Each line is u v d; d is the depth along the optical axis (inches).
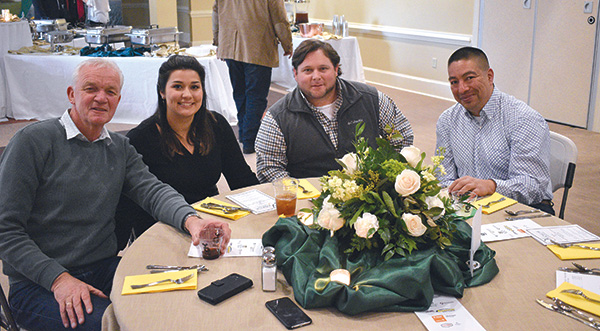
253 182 97.9
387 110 100.5
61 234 72.4
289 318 49.7
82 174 72.4
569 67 211.3
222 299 53.3
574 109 213.3
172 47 217.9
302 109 95.1
